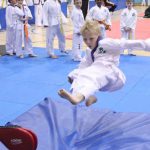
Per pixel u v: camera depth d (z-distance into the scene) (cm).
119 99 587
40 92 627
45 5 865
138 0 2314
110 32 1286
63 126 435
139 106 551
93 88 326
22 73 757
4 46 1053
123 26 921
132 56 916
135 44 333
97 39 352
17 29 900
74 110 484
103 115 470
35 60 879
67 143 395
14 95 612
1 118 505
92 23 350
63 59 888
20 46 912
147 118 455
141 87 651
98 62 350
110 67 351
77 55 862
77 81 334
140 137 401
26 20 908
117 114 472
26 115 462
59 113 470
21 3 895
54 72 762
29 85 670
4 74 750
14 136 266
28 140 265
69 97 304
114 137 405
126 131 419
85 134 416
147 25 1467
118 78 356
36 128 424
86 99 330
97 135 412
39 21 1466
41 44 1087
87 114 472
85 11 1354
